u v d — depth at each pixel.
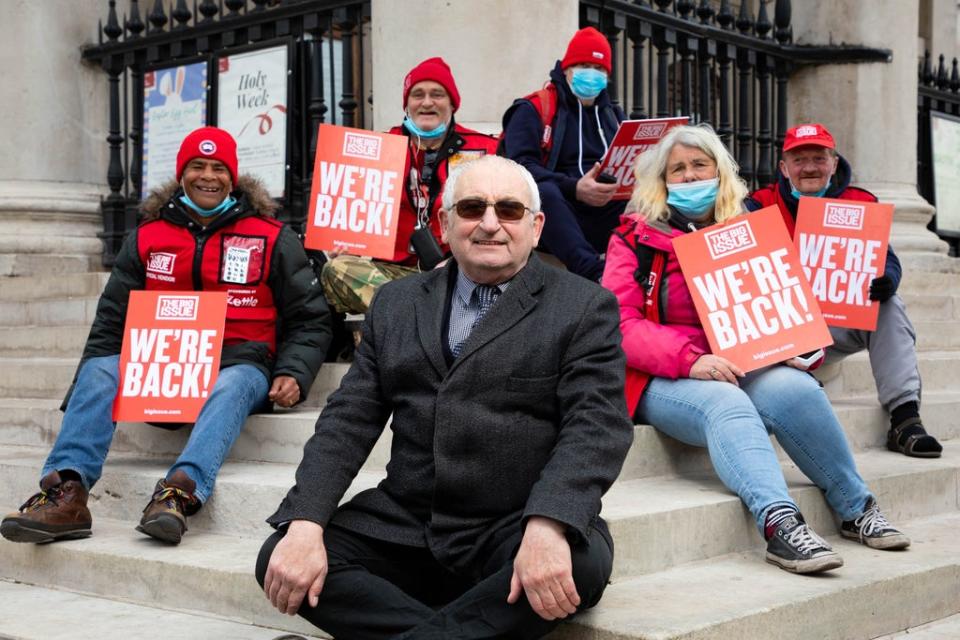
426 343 3.19
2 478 4.97
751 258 4.14
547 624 2.87
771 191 5.23
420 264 4.77
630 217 4.32
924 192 9.72
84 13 8.08
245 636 3.42
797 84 8.33
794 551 3.53
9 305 7.24
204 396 4.35
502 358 3.11
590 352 3.12
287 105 6.80
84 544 4.08
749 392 4.06
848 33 8.18
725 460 3.77
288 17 6.77
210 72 7.23
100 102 8.18
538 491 2.89
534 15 5.71
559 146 5.32
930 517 4.61
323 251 5.33
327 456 3.16
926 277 7.61
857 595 3.38
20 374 6.20
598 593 2.98
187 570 3.71
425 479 3.15
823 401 3.98
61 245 7.79
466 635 2.84
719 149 4.23
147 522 3.96
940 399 5.82
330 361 5.14
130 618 3.65
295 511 3.06
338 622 3.00
